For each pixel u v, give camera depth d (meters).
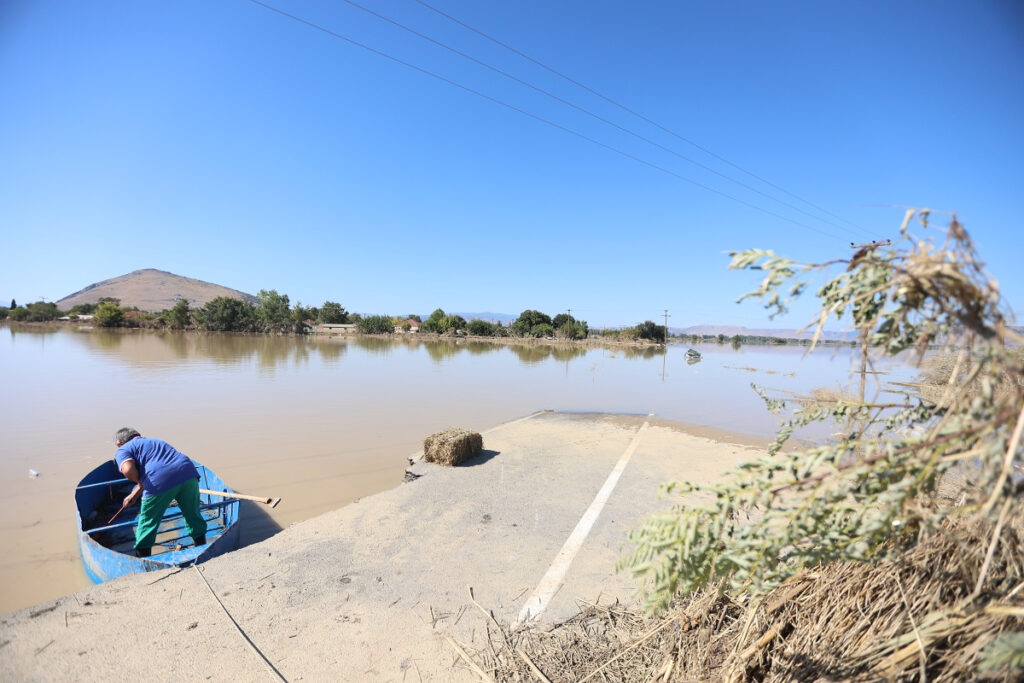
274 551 4.70
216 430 10.70
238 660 3.18
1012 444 1.21
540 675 2.92
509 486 6.59
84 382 16.94
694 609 2.70
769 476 1.58
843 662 1.91
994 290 1.30
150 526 5.08
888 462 1.42
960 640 1.66
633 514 5.67
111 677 3.01
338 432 10.69
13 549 5.33
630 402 15.34
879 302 1.59
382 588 4.06
